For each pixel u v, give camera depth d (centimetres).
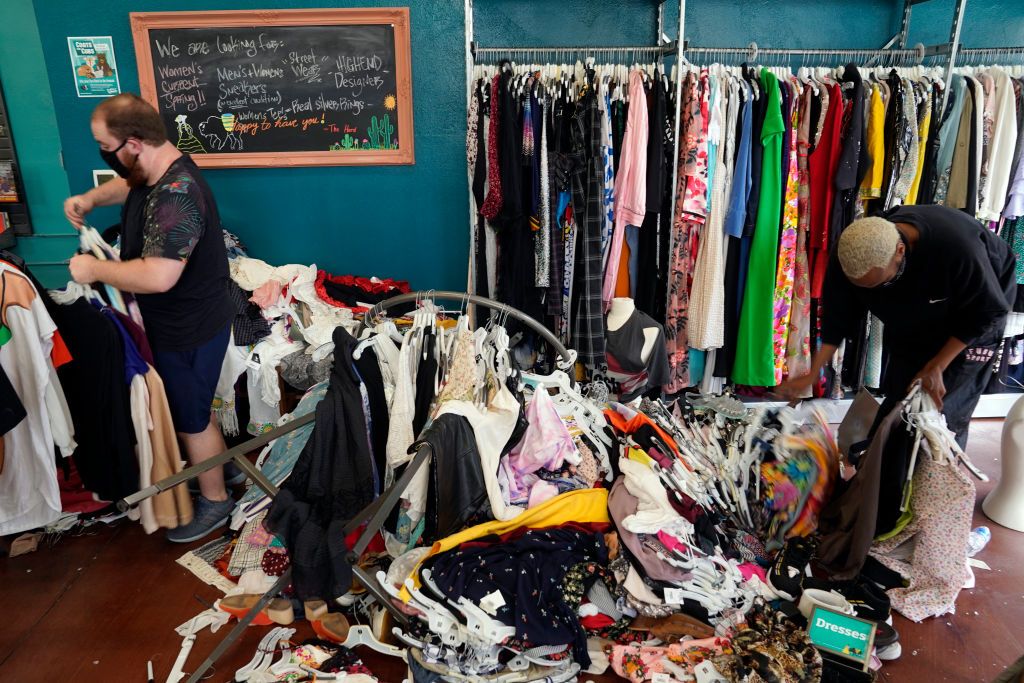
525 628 182
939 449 209
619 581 200
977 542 248
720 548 217
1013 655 200
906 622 214
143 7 315
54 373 228
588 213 302
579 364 323
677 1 336
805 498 229
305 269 325
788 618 197
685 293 323
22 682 187
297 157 334
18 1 319
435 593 190
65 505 266
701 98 296
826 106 300
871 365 337
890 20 345
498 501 204
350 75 324
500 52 330
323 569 173
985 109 307
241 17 314
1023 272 329
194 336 230
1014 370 367
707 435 255
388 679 190
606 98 299
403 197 347
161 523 241
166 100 325
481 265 321
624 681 189
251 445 192
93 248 226
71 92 326
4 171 341
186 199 213
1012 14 348
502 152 298
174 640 204
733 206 306
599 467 230
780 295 317
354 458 193
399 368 212
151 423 234
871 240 192
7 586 227
